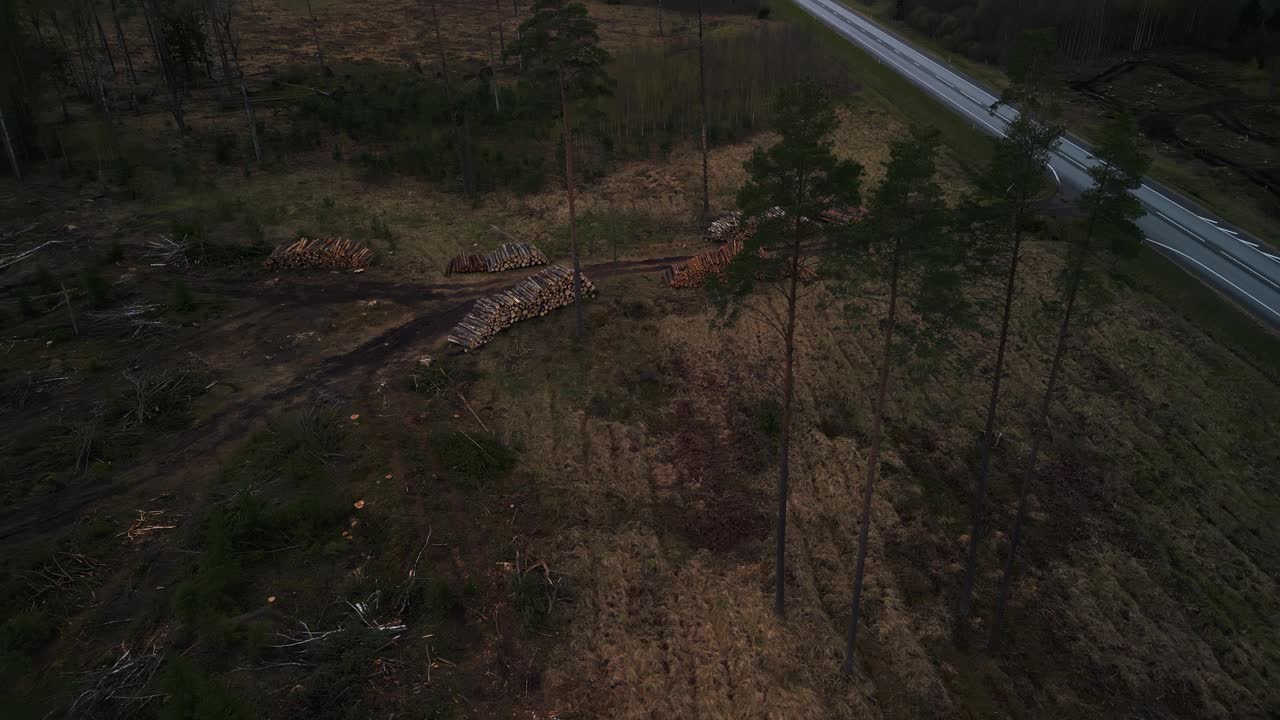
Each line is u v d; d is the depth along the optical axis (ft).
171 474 75.00
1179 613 74.02
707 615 67.67
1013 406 96.58
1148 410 96.58
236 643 59.16
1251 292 117.50
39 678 55.52
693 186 148.15
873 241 54.39
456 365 95.20
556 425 87.76
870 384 98.63
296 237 121.29
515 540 72.23
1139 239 57.00
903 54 232.94
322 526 70.59
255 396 86.69
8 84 135.44
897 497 82.99
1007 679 66.69
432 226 129.59
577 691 59.47
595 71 99.25
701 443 88.02
